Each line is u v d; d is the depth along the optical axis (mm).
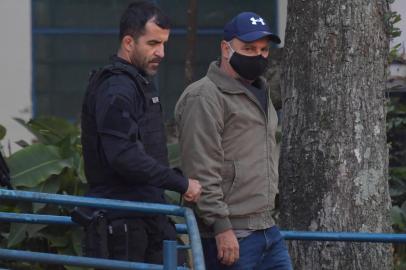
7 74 38562
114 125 12883
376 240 16172
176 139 24250
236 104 14578
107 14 39938
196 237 12367
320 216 17578
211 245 14672
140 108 13320
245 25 14617
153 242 13617
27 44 38781
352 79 17562
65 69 39562
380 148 17734
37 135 22859
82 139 13617
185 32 39688
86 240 13500
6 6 38562
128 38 13586
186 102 14508
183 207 12797
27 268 20266
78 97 39656
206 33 39938
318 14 17703
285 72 18266
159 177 12984
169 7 39719
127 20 13555
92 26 39750
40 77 39344
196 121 14242
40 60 39375
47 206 20109
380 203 17656
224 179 14562
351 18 17547
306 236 16172
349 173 17500
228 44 14781
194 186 13289
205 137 14203
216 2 39875
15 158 20469
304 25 17875
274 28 39562
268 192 14781
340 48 17578
